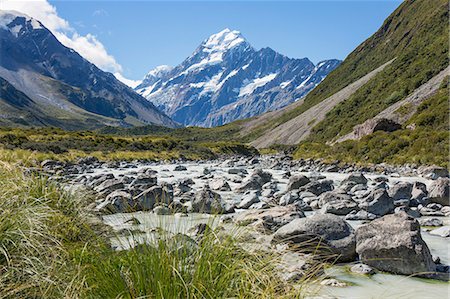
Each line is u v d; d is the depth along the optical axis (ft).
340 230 25.04
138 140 214.28
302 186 61.67
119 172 97.91
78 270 14.06
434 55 231.09
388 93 238.48
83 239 20.33
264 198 52.85
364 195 52.01
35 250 15.14
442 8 316.40
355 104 283.59
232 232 16.29
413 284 21.04
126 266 13.69
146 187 53.78
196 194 40.63
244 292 13.07
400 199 48.88
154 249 13.82
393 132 144.15
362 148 137.90
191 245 15.21
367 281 21.24
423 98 183.83
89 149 165.99
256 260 15.31
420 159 107.24
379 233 24.21
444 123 130.00
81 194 28.32
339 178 91.35
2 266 13.61
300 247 24.06
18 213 15.85
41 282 13.60
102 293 13.26
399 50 373.61
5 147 122.11
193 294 12.41
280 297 13.78
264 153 306.55
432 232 32.71
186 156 202.49
